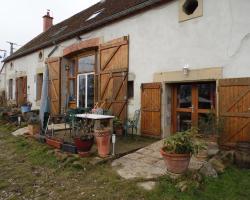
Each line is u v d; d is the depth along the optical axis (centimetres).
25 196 443
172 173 455
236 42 591
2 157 681
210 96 675
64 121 931
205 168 472
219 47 620
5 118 1259
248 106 566
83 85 1139
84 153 595
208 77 637
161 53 752
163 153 458
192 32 675
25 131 964
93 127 702
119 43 885
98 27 990
